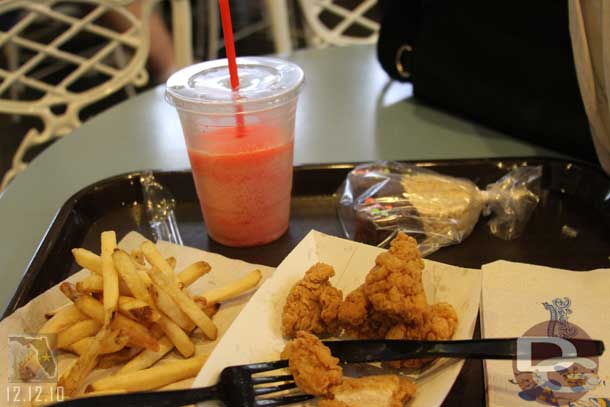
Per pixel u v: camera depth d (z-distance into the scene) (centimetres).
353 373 71
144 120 149
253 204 96
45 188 121
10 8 181
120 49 286
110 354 76
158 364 77
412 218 101
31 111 187
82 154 134
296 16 331
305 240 88
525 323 77
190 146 93
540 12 109
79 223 106
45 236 98
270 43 333
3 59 271
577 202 108
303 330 75
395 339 70
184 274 83
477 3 120
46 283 91
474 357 66
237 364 70
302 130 140
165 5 285
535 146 125
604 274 84
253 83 92
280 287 81
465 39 125
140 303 75
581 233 100
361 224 104
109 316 72
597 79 96
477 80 127
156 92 166
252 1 396
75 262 98
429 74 138
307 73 171
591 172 107
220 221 99
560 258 95
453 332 72
